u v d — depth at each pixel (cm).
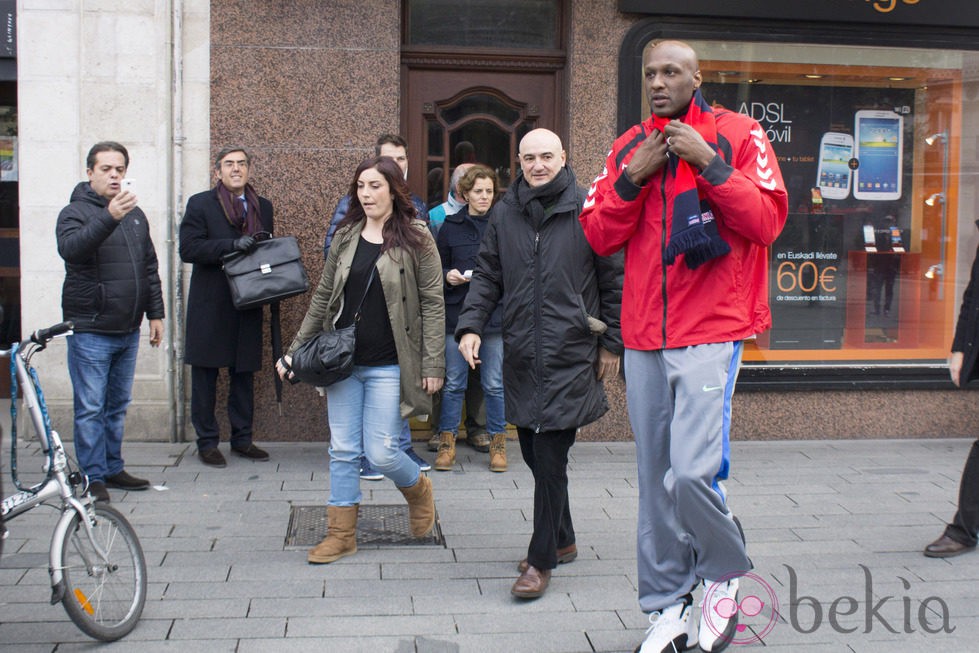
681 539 392
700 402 362
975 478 517
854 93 786
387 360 495
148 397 729
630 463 701
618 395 761
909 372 792
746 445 765
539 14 765
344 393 498
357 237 501
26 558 497
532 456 478
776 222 358
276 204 725
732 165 362
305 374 480
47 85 709
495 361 671
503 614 441
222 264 661
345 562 502
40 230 712
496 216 479
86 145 713
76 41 708
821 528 568
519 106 767
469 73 762
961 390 797
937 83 795
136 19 710
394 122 731
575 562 505
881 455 740
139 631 419
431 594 463
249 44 717
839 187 791
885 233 799
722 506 369
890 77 789
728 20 754
